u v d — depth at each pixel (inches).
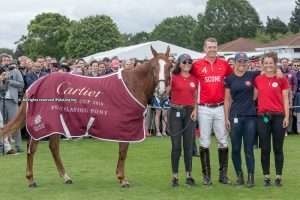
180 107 314.5
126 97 311.6
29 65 535.2
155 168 386.3
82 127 314.3
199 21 3818.9
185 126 317.4
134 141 314.0
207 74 315.3
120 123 310.7
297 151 472.4
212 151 481.7
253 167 316.8
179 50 1026.7
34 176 356.5
